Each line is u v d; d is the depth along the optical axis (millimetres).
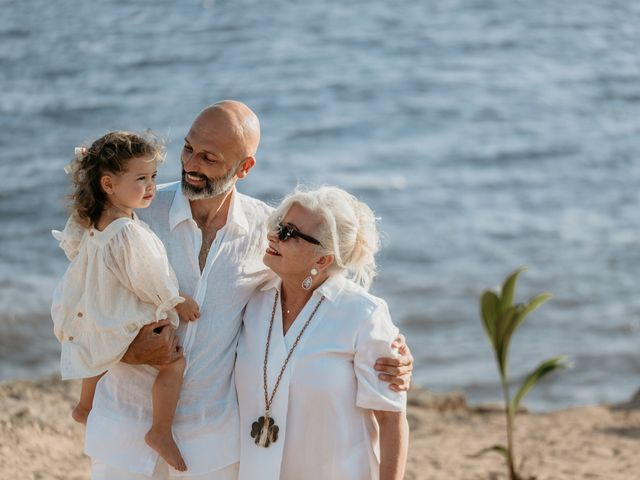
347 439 4090
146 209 4289
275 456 4074
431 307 22578
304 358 4086
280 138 42344
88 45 62844
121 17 72562
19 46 61938
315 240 4062
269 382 4113
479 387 18391
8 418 7672
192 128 4180
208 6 76938
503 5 80250
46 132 41156
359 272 4258
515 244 28188
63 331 4121
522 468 7965
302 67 57969
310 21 72062
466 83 55156
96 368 4035
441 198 33844
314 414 4074
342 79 54750
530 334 21234
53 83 52156
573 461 8305
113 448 4113
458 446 8922
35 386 9031
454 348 20250
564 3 82000
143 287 3963
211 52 61812
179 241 4250
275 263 4133
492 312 7113
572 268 25953
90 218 4000
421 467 8031
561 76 58094
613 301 23422
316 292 4156
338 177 36500
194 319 4141
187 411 4137
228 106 4215
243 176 4301
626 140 43844
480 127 45875
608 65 61500
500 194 34562
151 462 4117
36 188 31234
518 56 63406
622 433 9523
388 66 58812
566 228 29938
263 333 4191
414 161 39250
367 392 4047
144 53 61031
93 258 4008
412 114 47719
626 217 31359
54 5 75750
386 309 4188
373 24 71312
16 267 23469
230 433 4188
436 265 25938
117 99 49094
